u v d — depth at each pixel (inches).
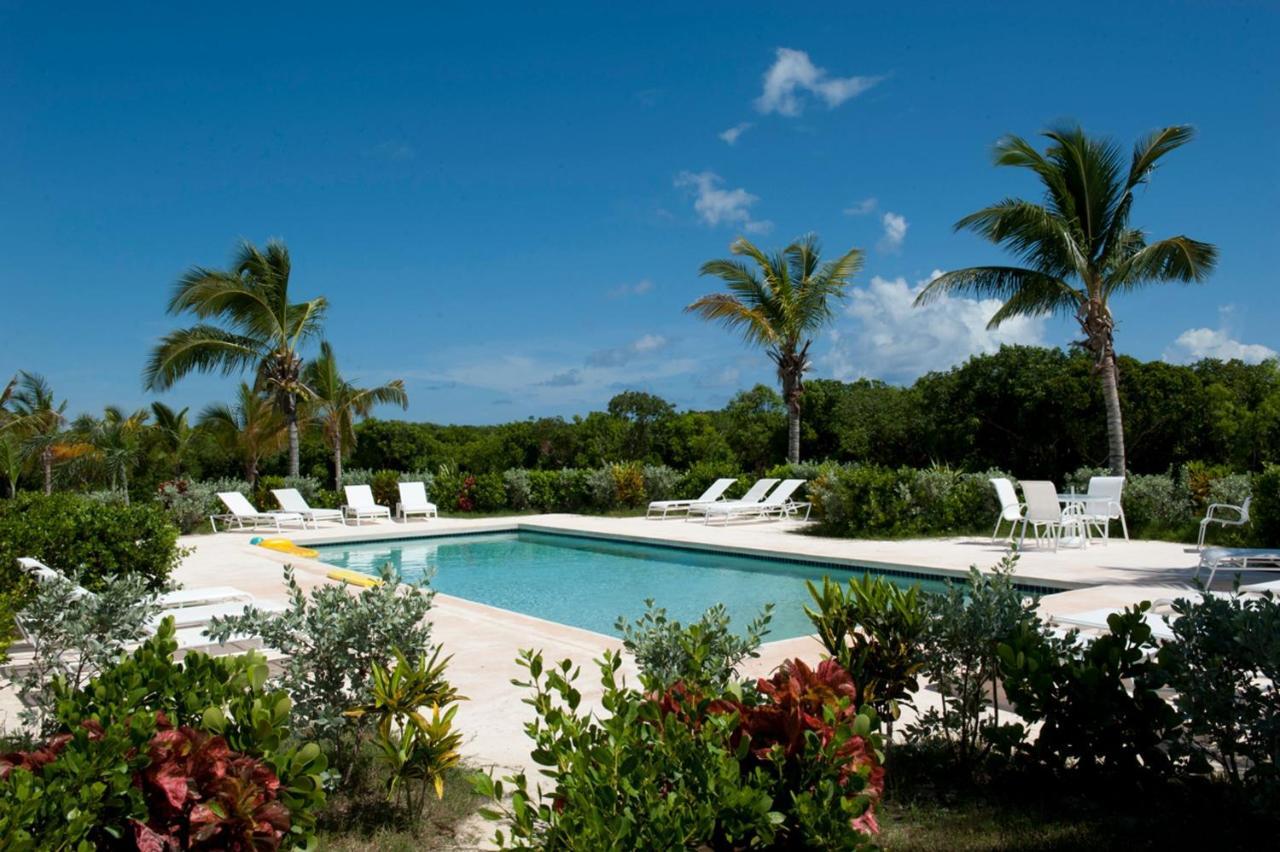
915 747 162.6
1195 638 134.3
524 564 554.6
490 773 159.0
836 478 585.6
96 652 167.9
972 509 569.0
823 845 89.6
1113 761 141.3
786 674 115.5
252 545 586.6
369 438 1362.0
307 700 153.1
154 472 1096.8
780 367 831.1
